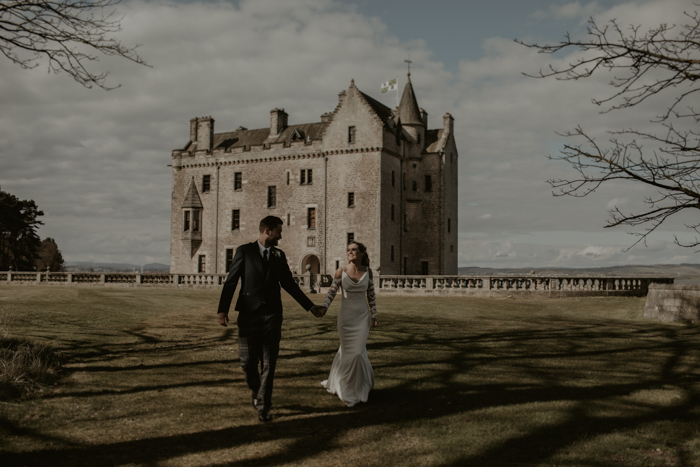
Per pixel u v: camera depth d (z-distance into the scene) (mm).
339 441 5156
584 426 5504
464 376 7910
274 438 5230
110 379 7492
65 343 10109
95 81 7949
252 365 5949
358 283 6656
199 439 5176
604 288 26484
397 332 12648
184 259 50344
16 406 6027
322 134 45500
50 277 39625
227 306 5926
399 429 5488
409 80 48938
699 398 6582
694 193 6863
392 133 44625
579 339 11727
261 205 47531
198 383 7391
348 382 6523
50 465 4461
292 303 21172
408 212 47156
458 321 15258
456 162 51250
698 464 4531
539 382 7520
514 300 24266
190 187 50781
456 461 4613
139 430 5414
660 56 6379
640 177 7105
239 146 48844
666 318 16281
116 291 27484
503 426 5504
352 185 43531
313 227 45156
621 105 6996
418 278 29141
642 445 4949
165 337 11641
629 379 7715
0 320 11781
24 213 68438
